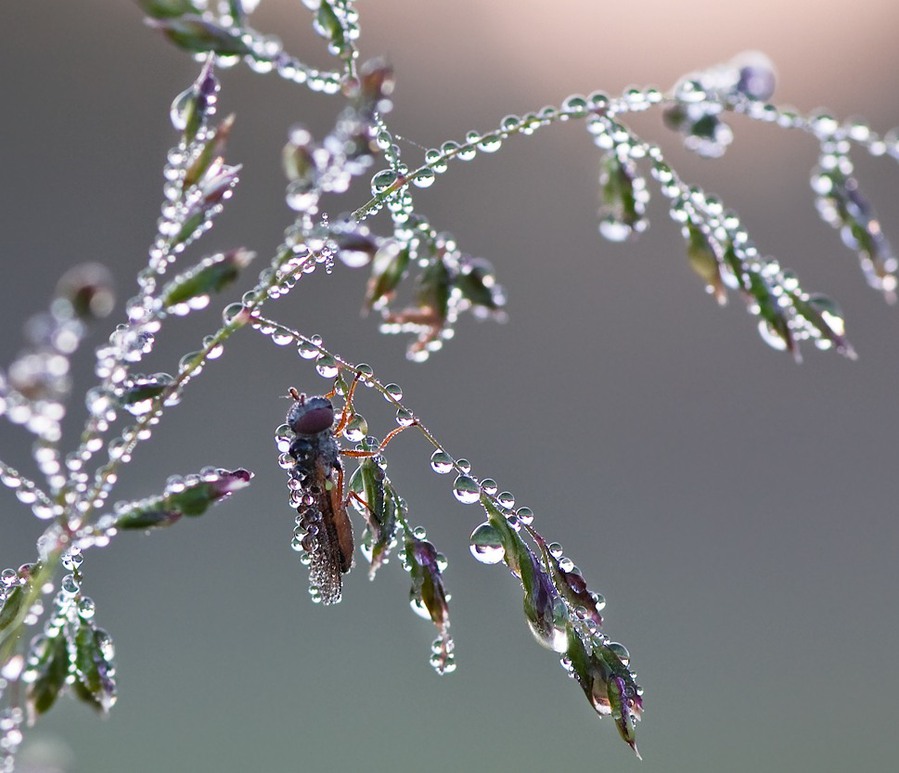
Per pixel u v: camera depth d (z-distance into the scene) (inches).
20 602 6.6
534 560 6.7
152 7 6.6
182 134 6.7
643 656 15.9
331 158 6.6
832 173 6.8
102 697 6.6
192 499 6.6
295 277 6.7
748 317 24.9
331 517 7.1
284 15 24.1
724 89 6.8
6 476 6.5
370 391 20.1
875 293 25.4
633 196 6.8
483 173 25.8
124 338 6.6
